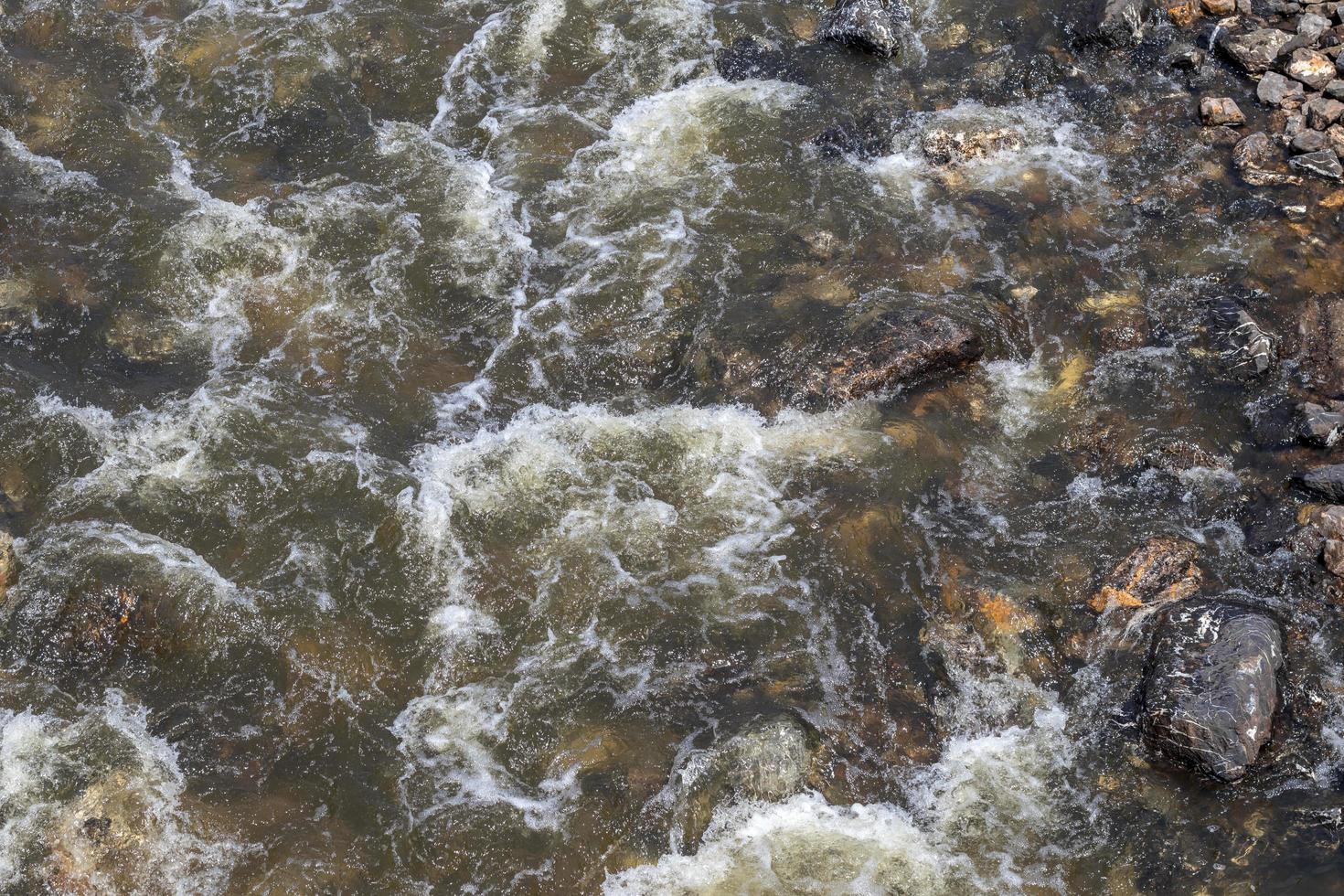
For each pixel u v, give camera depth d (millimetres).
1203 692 7270
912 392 9484
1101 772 7383
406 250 10773
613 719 7770
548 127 11836
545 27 12805
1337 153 10688
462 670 8062
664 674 7984
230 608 8320
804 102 11914
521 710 7832
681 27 12750
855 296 10102
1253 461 8836
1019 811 7254
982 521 8695
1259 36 11688
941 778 7422
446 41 12727
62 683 8070
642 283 10414
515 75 12391
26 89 12086
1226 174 10844
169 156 11594
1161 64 11891
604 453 9242
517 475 9117
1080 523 8609
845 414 9328
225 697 7961
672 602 8344
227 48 12594
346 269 10625
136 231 10820
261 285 10500
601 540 8703
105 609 8281
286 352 10055
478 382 9820
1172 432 9062
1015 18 12547
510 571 8555
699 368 9750
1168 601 8008
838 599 8305
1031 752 7512
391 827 7312
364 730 7785
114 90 12203
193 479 9109
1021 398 9445
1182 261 10195
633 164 11484
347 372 9898
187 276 10516
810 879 6980
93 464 9219
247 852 7215
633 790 7406
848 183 11133
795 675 7941
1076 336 9789
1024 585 8234
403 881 7086
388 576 8539
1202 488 8711
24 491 9094
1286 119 11125
